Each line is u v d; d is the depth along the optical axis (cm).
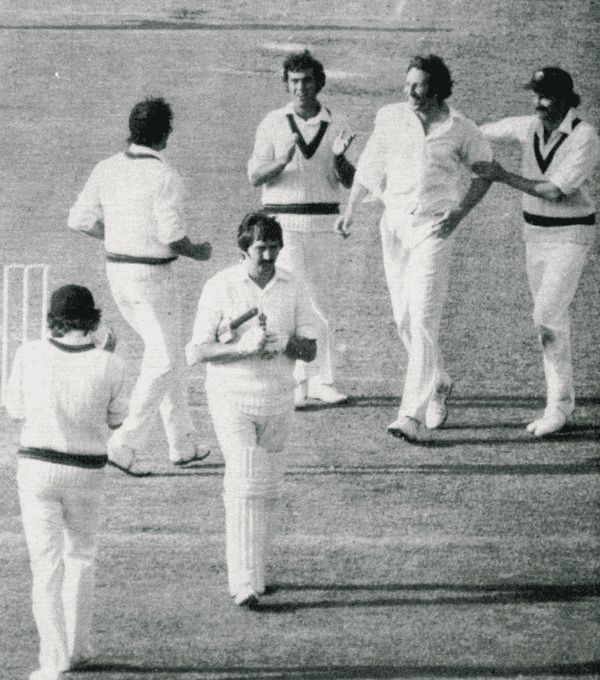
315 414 2270
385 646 1864
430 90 2134
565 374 2222
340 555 2012
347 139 2205
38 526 1744
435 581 1978
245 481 1873
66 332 1745
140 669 1819
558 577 1992
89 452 1731
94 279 2555
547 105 2142
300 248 2230
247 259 1848
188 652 1845
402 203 2155
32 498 1738
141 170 2058
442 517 2080
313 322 1861
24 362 1738
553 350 2211
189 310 2484
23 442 1741
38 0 3209
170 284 2080
